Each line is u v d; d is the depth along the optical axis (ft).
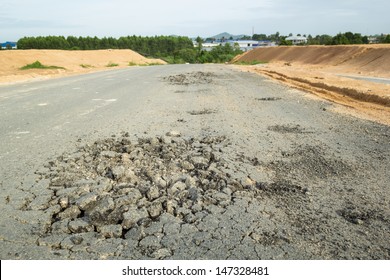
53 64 102.83
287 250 8.32
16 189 11.43
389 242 8.71
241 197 10.99
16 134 18.57
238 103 29.40
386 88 39.29
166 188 11.53
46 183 11.91
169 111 25.49
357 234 9.04
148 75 62.03
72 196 10.91
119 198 10.52
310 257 8.08
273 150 15.99
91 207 10.26
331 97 34.22
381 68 80.43
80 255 8.09
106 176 12.57
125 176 12.17
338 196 11.24
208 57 282.56
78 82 48.44
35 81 49.93
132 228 9.09
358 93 34.88
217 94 35.09
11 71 76.64
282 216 9.87
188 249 8.32
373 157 15.17
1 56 94.32
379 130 20.08
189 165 13.38
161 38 394.73
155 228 9.14
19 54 102.53
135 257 8.03
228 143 17.02
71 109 26.22
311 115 24.32
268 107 27.50
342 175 13.06
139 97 32.91
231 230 9.10
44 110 25.79
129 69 85.46
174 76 58.95
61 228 9.16
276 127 20.59
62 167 13.44
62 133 18.78
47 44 284.41
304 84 45.14
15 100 30.86
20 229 9.09
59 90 38.52
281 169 13.60
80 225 9.22
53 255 8.09
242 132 19.27
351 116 24.14
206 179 12.26
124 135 18.43
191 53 308.60
